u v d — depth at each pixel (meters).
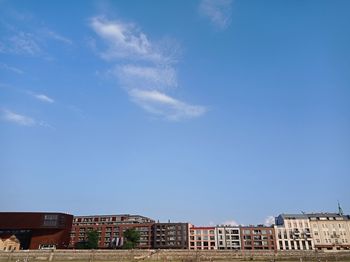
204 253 171.38
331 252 173.25
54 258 165.75
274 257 171.25
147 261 163.75
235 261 164.38
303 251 174.88
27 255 166.25
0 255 165.50
